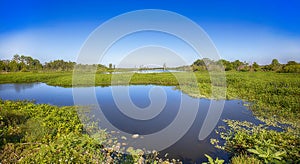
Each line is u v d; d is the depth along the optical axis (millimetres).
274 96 8211
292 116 5852
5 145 3383
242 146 3811
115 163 3184
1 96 10602
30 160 2896
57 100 9312
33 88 13898
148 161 3373
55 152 2957
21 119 4918
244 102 8211
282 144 3695
